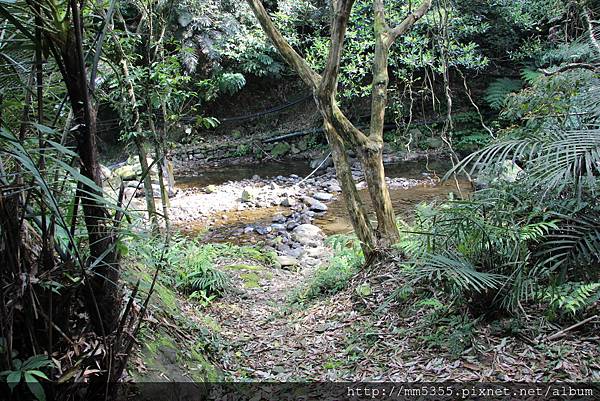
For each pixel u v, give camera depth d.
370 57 6.32
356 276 3.82
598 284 2.44
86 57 1.62
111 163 9.41
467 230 2.63
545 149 2.17
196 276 4.12
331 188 9.20
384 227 3.89
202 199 8.62
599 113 2.36
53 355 1.54
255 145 12.02
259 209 8.15
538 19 8.19
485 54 10.41
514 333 2.52
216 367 2.81
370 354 2.75
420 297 3.11
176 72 4.66
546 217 2.45
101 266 1.54
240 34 10.30
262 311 3.91
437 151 10.73
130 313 1.74
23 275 1.36
